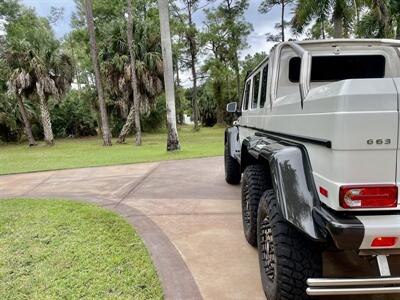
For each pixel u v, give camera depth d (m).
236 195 5.38
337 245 1.68
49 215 4.54
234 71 29.73
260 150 2.70
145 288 2.61
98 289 2.61
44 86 18.59
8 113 22.83
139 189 6.10
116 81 18.45
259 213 2.51
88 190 6.23
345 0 11.27
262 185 3.06
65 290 2.60
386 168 1.62
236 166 5.88
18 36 20.06
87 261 3.09
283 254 2.09
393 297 2.40
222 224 4.02
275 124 2.75
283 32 23.28
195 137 21.30
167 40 11.35
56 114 27.12
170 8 25.80
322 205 1.85
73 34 25.58
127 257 3.15
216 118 36.38
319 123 1.81
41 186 6.82
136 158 10.58
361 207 1.65
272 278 2.33
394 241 1.64
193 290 2.56
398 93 1.57
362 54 3.30
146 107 18.52
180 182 6.54
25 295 2.55
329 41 3.21
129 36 16.61
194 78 27.67
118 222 4.16
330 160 1.70
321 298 2.40
